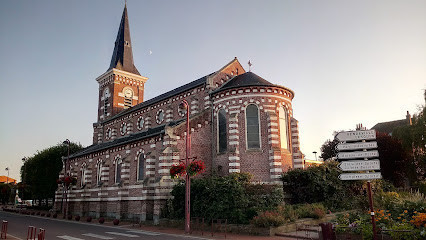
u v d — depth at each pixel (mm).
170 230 23672
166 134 28875
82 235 21047
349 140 13125
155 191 27859
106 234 21516
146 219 28703
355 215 18328
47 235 21172
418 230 14102
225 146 30875
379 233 15102
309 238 18266
